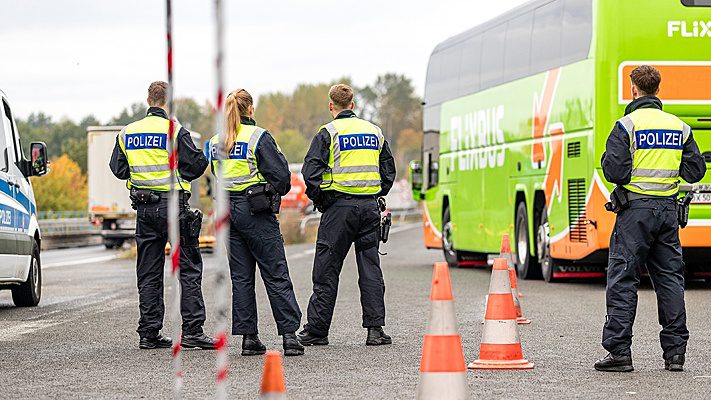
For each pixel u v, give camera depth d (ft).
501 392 37.96
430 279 95.55
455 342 33.37
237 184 47.11
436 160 120.78
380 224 50.88
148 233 49.70
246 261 47.44
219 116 25.12
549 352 48.29
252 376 41.73
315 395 37.42
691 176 43.91
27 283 71.15
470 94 108.99
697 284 90.84
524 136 94.84
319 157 50.03
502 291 43.60
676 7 79.97
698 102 79.77
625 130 43.14
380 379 40.86
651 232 42.91
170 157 30.30
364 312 50.88
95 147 175.94
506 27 99.50
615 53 79.97
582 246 83.05
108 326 59.36
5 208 65.57
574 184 84.38
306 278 97.35
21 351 49.42
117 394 37.96
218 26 24.44
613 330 42.68
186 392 38.27
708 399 36.65
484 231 105.81
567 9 86.17
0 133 66.28
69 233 214.48
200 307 49.75
